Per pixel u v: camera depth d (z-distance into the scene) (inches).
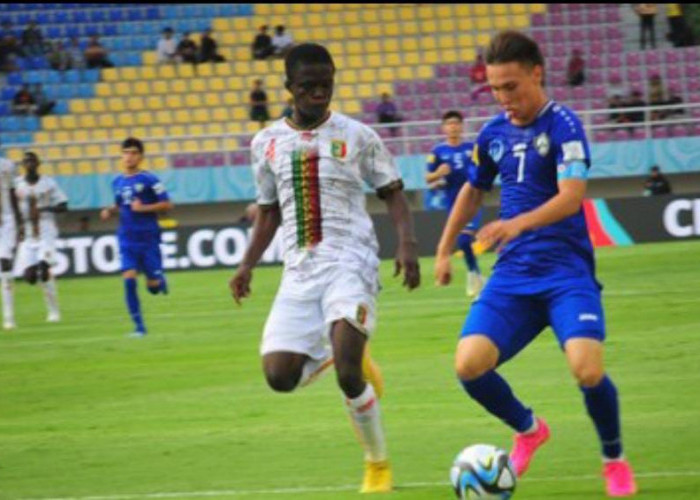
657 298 1891.0
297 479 914.7
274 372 828.0
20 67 3806.6
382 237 2847.0
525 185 799.7
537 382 1275.8
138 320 1877.5
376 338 1679.4
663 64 3695.9
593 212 2827.3
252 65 3799.2
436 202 3193.9
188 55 3799.2
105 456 1035.3
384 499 829.2
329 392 1291.8
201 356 1621.6
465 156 2066.9
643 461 906.7
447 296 2122.3
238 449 1035.9
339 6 3949.3
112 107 3737.7
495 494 730.8
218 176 3383.4
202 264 2854.3
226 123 3693.4
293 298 836.6
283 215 849.5
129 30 3914.9
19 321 2161.7
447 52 3841.0
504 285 802.2
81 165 3538.4
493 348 789.2
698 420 1048.8
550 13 3868.1
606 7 3846.0
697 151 3307.1
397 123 3459.6
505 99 788.0
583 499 796.6
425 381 1330.0
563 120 783.1
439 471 916.6
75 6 3954.2
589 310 775.1
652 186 3129.9
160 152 3624.5
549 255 791.7
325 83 831.1
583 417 1091.3
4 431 1177.4
